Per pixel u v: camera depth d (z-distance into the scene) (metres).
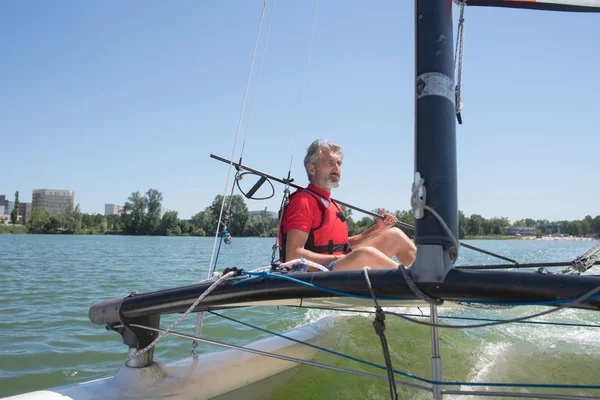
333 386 2.51
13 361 3.54
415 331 3.70
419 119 1.45
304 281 1.71
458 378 2.66
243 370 2.44
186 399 2.11
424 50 1.48
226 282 1.89
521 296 1.39
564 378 2.59
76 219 79.25
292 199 3.11
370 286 1.54
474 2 2.95
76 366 3.45
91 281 8.51
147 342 2.21
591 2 2.91
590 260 3.00
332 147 3.25
